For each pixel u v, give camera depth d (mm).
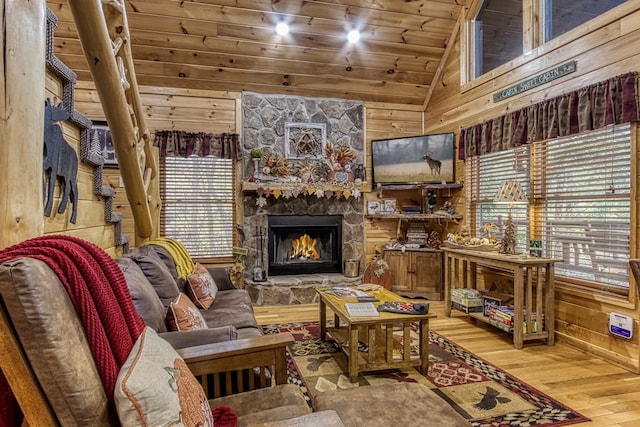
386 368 2695
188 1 4078
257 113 5195
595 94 3066
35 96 1254
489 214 4559
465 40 4797
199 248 5070
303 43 4730
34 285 776
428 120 5707
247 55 4758
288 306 4844
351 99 5527
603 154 3158
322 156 5406
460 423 1383
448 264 4352
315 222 5402
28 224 1220
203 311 2859
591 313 3217
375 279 5137
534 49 3750
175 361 1159
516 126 3898
